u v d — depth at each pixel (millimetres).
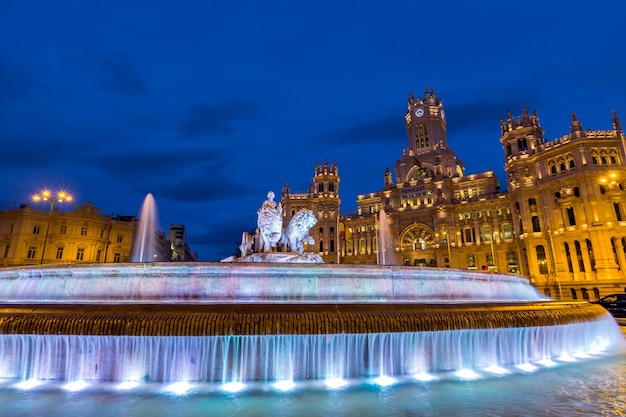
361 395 9648
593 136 61312
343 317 10719
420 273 16766
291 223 24844
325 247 99188
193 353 10344
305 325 10367
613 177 58906
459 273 17984
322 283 15023
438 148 103562
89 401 9078
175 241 150125
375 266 15891
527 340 13094
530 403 9203
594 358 14102
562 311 14109
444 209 86688
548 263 64500
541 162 68125
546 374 11789
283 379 10555
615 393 10000
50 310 10570
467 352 11977
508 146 76562
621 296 34438
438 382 10742
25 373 10398
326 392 9828
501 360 12406
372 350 11062
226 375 10367
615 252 58094
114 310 10570
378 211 99188
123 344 10406
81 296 14398
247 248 26359
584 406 9000
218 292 14188
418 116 112938
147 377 10266
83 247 79125
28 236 75375
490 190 89938
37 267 15703
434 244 87000
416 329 11008
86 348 10438
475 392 9992
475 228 83625
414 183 97188
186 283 14266
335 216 102062
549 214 65312
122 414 8312
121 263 14633
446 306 12133
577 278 59500
